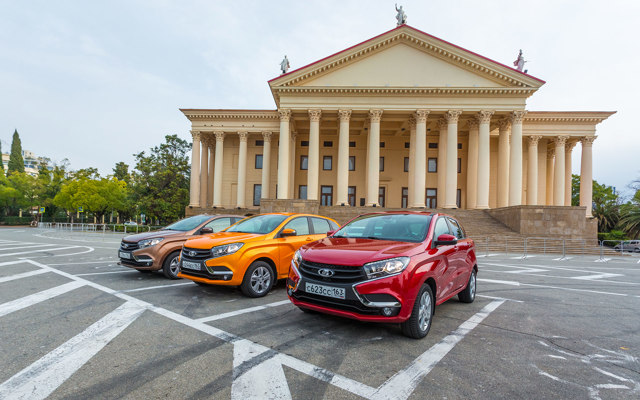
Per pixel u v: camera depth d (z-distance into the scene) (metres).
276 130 33.25
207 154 35.44
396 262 4.07
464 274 5.88
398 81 27.59
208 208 32.38
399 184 34.75
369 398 2.78
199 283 6.67
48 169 61.88
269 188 34.19
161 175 37.41
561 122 32.03
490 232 22.78
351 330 4.48
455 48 26.69
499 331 4.63
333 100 27.81
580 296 7.16
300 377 3.13
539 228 22.20
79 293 6.24
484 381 3.14
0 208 55.91
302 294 4.43
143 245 7.57
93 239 22.34
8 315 4.85
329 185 35.22
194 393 2.81
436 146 34.75
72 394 2.75
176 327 4.46
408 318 4.03
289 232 6.63
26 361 3.36
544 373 3.35
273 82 27.58
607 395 2.94
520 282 8.83
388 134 35.09
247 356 3.58
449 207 26.56
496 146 33.81
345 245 4.63
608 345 4.21
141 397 2.73
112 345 3.81
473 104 27.02
